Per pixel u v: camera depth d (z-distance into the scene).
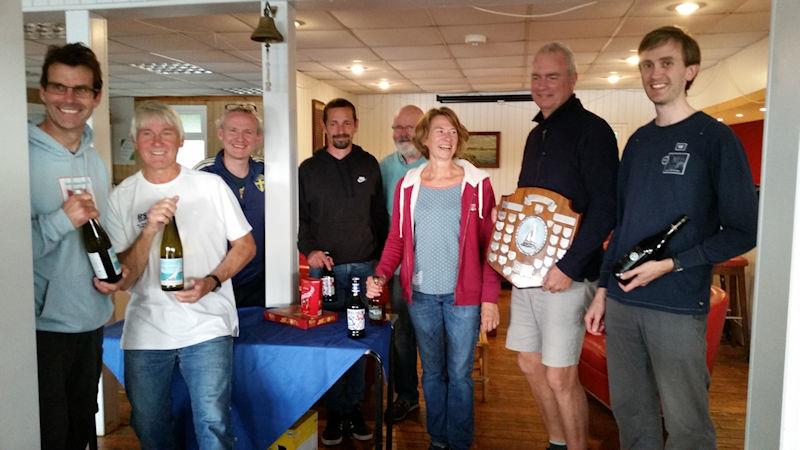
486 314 2.37
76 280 1.74
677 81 1.79
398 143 3.24
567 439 2.32
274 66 2.73
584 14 4.23
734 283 4.57
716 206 1.78
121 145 9.54
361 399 2.84
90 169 1.83
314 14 4.25
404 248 2.48
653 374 1.97
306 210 2.96
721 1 3.88
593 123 2.17
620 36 4.94
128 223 1.91
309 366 2.12
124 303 3.50
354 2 2.75
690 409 1.82
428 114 2.44
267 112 2.75
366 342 2.17
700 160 1.75
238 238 2.04
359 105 9.07
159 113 1.87
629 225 1.90
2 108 0.82
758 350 1.00
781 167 0.93
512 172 8.77
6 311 0.84
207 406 1.90
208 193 1.98
